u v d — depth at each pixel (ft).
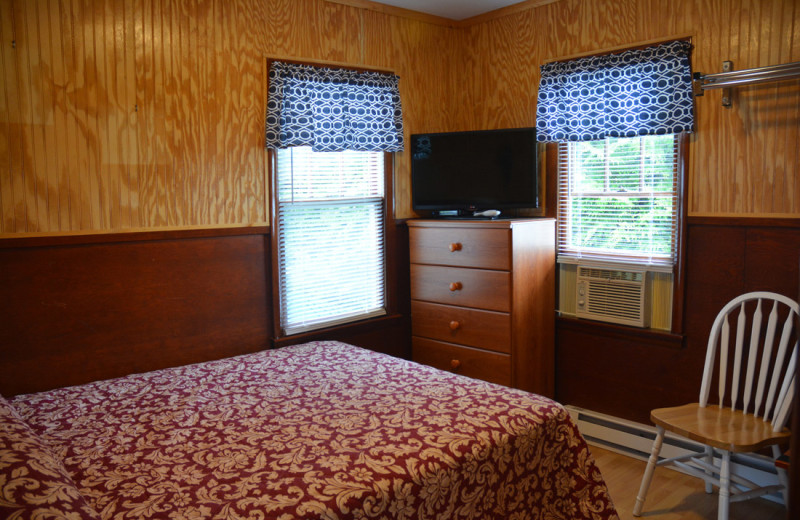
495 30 12.99
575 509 7.41
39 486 4.55
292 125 10.99
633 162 11.27
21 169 8.59
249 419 7.27
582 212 12.08
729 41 9.80
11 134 8.48
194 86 10.05
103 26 9.13
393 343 13.12
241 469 6.00
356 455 6.25
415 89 13.05
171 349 10.07
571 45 11.78
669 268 10.71
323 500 5.44
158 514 5.22
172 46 9.78
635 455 11.19
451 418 7.14
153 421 7.25
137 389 8.39
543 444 7.27
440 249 12.11
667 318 10.98
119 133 9.37
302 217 11.62
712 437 8.16
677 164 10.61
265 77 10.82
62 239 8.91
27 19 8.52
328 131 11.49
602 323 11.71
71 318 9.09
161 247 9.87
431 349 12.56
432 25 13.28
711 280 10.30
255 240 10.93
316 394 8.09
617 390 11.68
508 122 12.96
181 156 9.99
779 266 9.54
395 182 12.85
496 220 11.32
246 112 10.66
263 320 11.14
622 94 10.91
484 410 7.38
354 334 12.39
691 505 9.51
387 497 5.70
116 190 9.39
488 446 6.64
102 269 9.32
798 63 8.61
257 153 10.84
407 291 13.35
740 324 9.19
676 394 10.87
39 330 8.82
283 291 11.45
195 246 10.23
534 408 7.48
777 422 8.34
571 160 12.12
